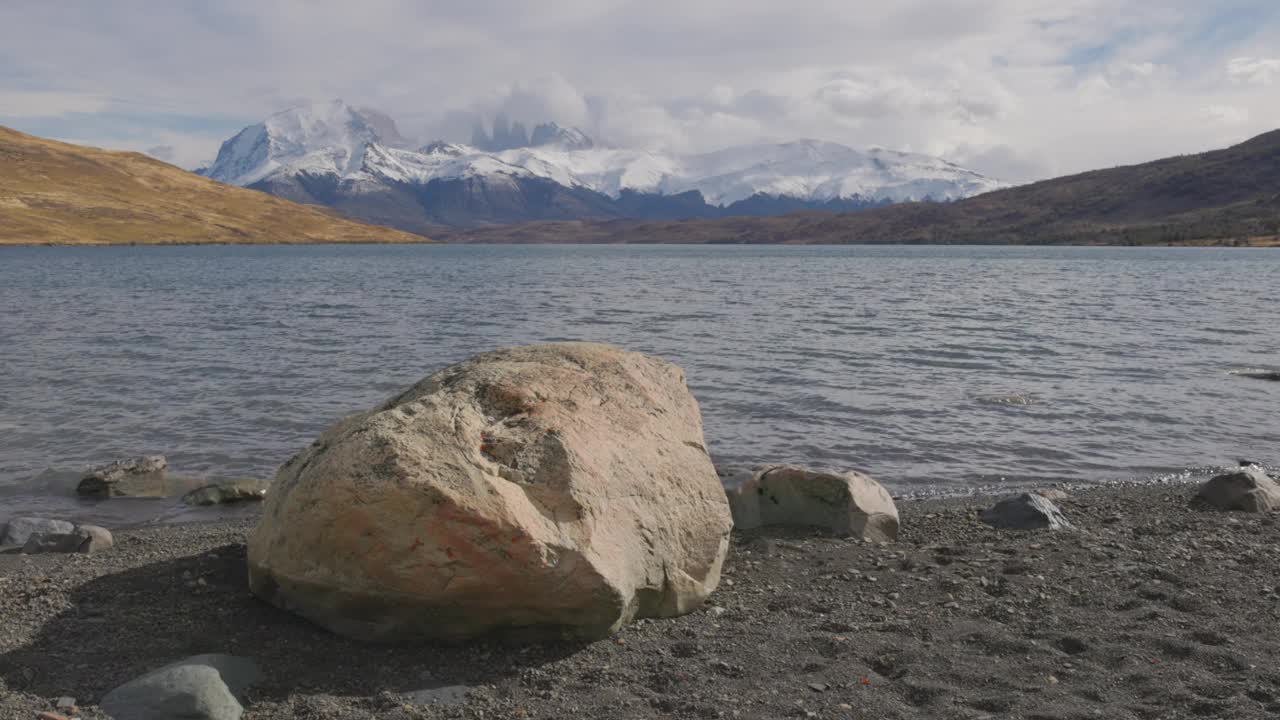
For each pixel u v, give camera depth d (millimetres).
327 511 6734
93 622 7270
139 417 18312
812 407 19156
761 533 10320
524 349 8914
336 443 7117
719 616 7730
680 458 8188
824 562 9312
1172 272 90688
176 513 12375
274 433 17125
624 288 63781
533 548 6551
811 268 108000
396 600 6754
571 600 6738
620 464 7555
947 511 11477
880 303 48031
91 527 10391
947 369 24219
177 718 5703
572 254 195000
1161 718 5676
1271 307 44562
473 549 6527
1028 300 50000
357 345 29859
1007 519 10766
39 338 31141
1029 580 8500
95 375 23250
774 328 34906
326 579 6867
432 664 6672
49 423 17703
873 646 6973
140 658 6645
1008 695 6059
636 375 8664
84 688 6152
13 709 5781
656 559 7504
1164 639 6922
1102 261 130750
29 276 77875
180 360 26031
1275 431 17188
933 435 16703
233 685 6160
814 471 10688
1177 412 18672
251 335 32562
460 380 7934
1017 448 15820
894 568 9094
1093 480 13898
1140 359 26062
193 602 7684
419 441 6883
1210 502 11656
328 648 6875
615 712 5945
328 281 73000
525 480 6969
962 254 185875
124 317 39406
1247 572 8609
